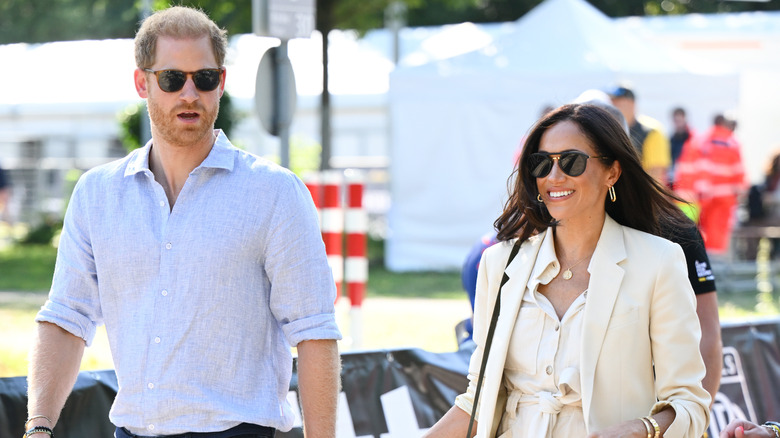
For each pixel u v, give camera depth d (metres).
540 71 53.44
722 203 51.41
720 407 20.80
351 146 78.38
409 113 57.00
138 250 11.63
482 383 12.12
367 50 75.31
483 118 55.56
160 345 11.48
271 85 26.16
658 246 11.62
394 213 58.28
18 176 82.94
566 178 11.55
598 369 11.27
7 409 15.90
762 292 48.69
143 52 11.78
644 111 53.19
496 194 56.25
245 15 69.25
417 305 42.81
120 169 12.07
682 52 66.50
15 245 76.12
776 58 66.12
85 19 85.31
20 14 85.00
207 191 11.80
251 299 11.74
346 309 38.94
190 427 11.44
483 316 12.46
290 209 11.85
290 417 12.34
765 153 71.31
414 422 18.67
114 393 16.59
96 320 12.37
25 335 35.41
